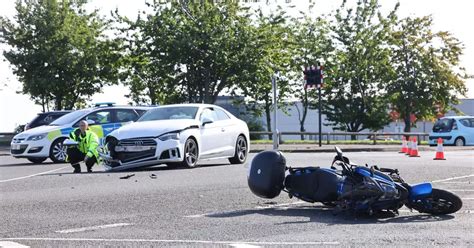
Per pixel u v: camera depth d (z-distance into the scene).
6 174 17.75
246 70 42.91
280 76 51.44
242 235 8.27
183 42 41.75
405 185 9.91
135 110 23.86
